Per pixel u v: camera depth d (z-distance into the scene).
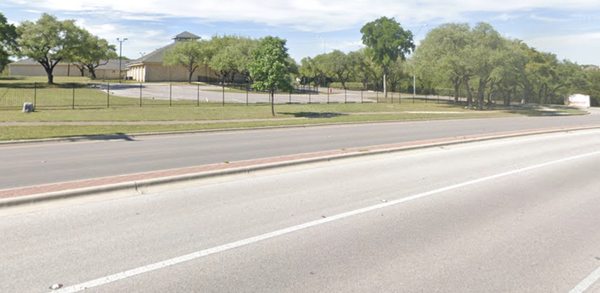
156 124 21.97
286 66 29.86
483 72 41.66
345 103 44.41
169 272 4.62
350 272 4.71
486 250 5.41
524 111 43.16
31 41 56.62
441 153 13.66
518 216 6.89
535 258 5.18
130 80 85.50
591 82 72.56
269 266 4.82
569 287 4.45
